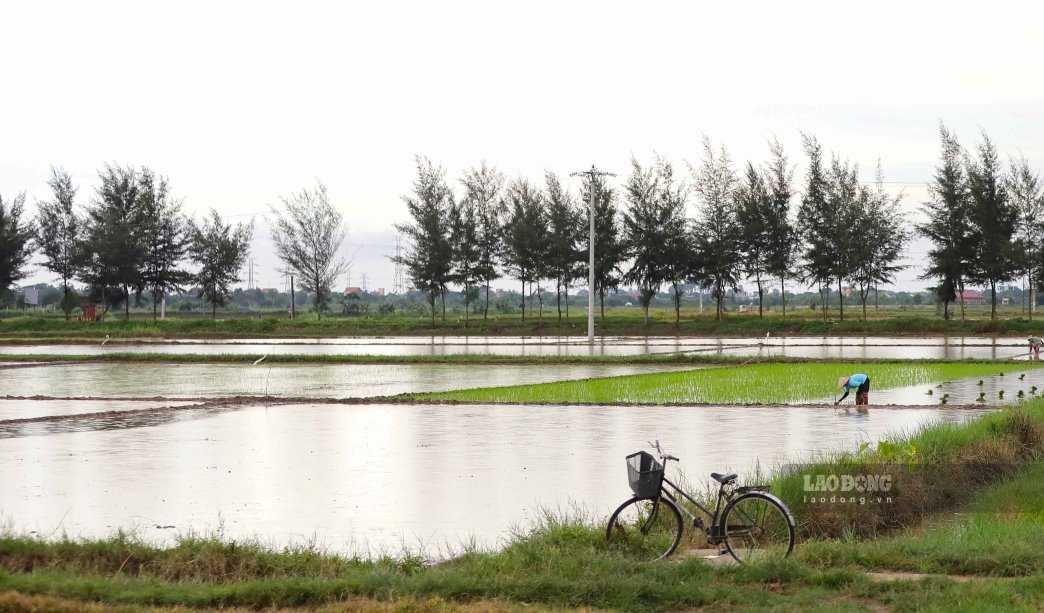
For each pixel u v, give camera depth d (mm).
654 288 76750
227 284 88750
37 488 14203
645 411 23844
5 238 81938
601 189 77500
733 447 17594
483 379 34219
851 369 36688
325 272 88062
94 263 82000
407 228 80000
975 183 71188
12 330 75812
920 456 14789
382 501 13234
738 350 50719
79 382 33562
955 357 43719
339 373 37250
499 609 8133
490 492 13820
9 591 8367
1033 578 8711
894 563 9703
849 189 75812
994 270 70125
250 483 14578
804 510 12188
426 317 96438
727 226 76438
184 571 9469
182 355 45062
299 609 8398
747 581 9086
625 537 10312
